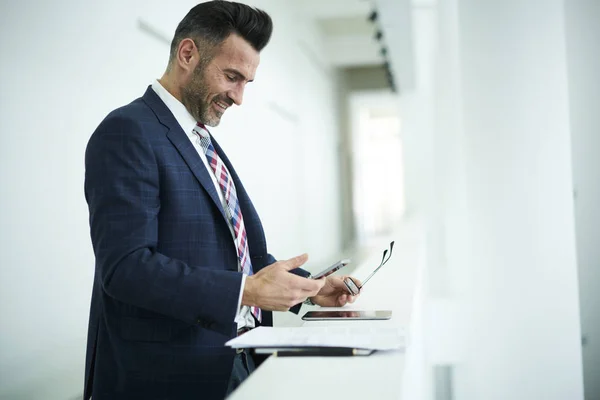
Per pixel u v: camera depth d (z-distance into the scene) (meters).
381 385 0.68
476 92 2.24
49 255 2.40
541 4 2.06
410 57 6.41
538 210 2.12
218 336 1.12
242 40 1.19
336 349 0.83
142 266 0.96
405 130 9.08
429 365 2.63
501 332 2.22
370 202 15.66
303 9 8.52
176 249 1.10
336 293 1.28
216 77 1.20
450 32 3.11
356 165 13.08
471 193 2.31
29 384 2.27
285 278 0.96
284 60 7.29
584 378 2.10
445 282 3.38
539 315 2.13
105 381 1.11
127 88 3.01
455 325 2.65
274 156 6.69
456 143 2.90
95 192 1.04
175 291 0.95
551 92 2.06
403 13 4.86
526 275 2.15
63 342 2.48
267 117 6.39
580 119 2.07
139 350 1.09
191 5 3.86
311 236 8.96
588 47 2.06
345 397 0.63
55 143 2.43
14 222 2.21
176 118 1.21
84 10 2.63
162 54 3.43
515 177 2.16
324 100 10.74
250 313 1.26
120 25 2.93
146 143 1.08
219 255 1.15
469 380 2.42
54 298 2.42
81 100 2.61
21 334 2.24
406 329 0.95
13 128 2.21
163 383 1.09
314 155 9.48
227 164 1.36
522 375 2.16
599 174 2.06
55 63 2.44
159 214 1.10
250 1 5.56
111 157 1.05
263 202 6.06
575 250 2.06
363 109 14.11
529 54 2.11
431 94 7.86
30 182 2.29
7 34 2.18
